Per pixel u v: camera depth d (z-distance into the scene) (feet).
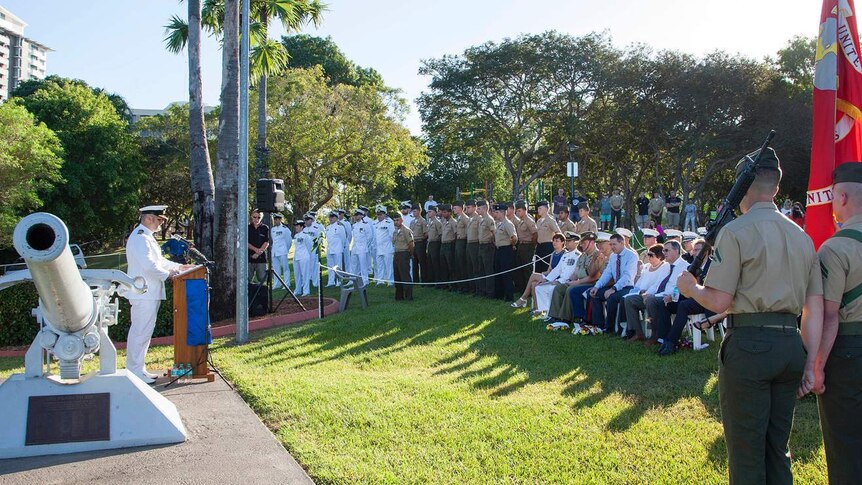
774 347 11.66
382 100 127.03
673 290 29.78
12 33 431.02
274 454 17.74
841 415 12.60
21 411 18.11
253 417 21.06
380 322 37.60
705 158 137.28
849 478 12.51
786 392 12.05
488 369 26.43
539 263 45.50
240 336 33.86
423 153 151.23
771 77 129.18
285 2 69.97
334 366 27.84
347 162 127.85
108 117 121.49
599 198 161.89
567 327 34.24
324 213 146.72
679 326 28.50
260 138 77.66
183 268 26.86
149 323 26.17
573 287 34.83
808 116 121.39
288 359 29.55
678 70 124.98
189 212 158.92
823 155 20.38
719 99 123.95
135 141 130.21
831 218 20.13
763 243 11.81
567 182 171.42
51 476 16.43
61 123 114.11
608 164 157.28
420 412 20.81
